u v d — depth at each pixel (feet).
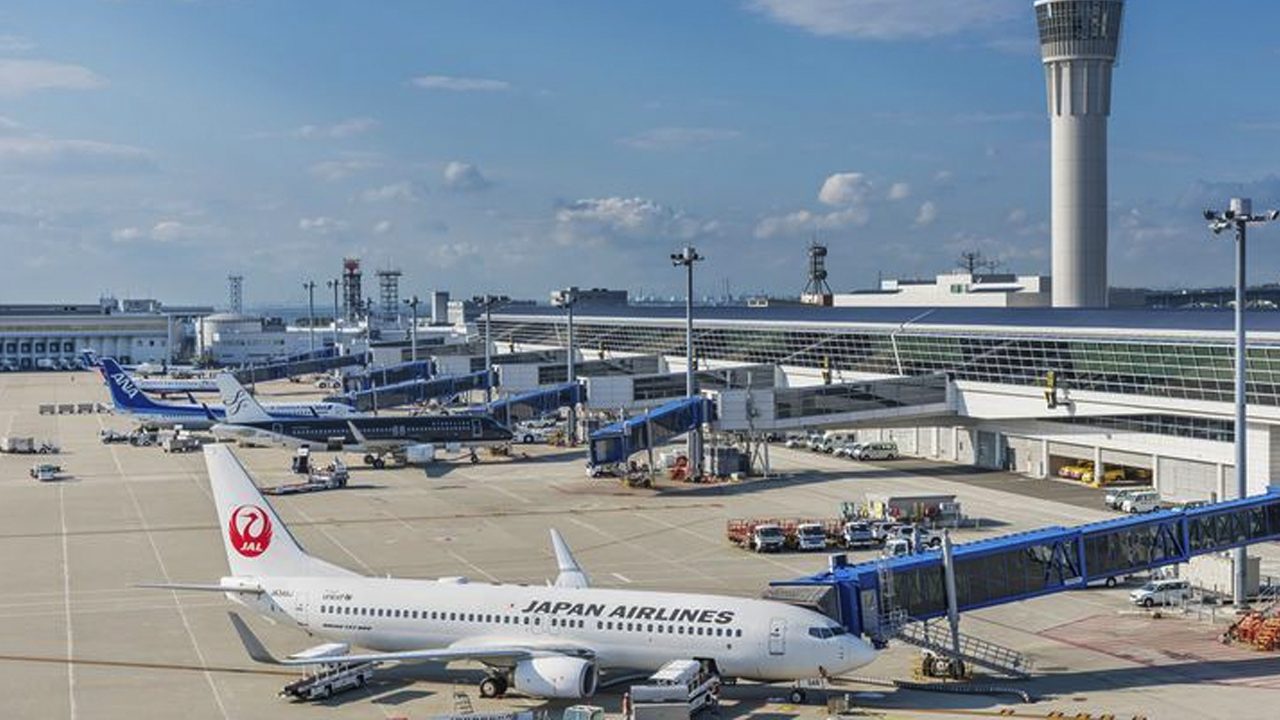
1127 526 249.96
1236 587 277.85
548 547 354.74
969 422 529.04
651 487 473.26
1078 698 209.56
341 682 214.28
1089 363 456.86
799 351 636.89
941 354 531.09
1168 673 226.17
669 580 310.04
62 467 542.16
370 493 466.70
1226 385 400.47
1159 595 278.05
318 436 554.46
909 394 516.32
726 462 500.74
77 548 353.92
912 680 222.07
